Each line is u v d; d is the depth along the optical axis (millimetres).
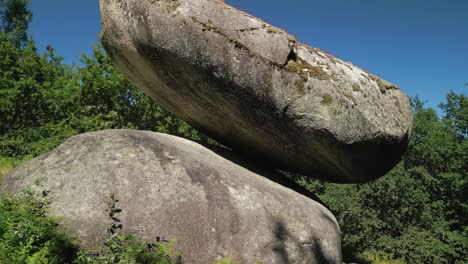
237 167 5289
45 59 22281
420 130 17578
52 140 14367
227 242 4145
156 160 4395
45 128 17172
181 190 4234
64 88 16953
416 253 10109
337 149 4910
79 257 3613
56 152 4379
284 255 4309
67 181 4062
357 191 11484
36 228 3602
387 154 5230
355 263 8867
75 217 3857
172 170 4359
